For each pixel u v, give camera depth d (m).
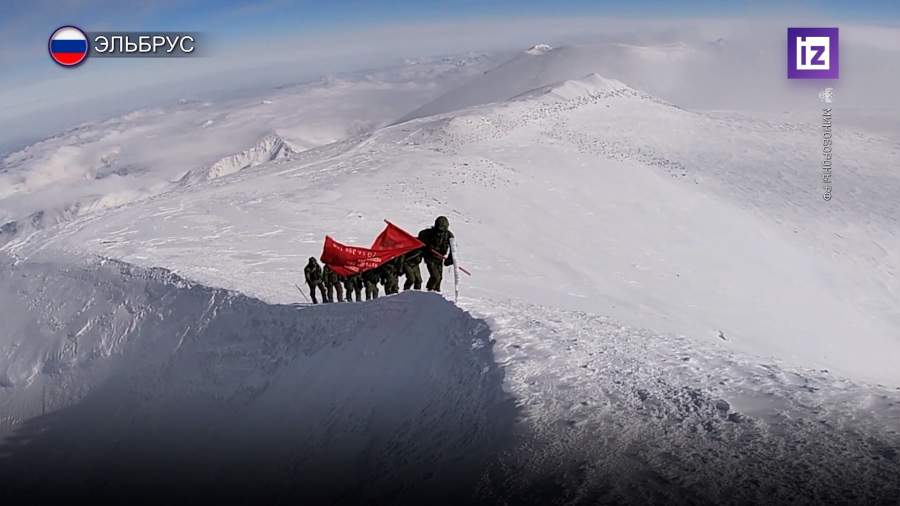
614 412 7.34
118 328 20.64
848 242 44.00
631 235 39.25
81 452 16.20
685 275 33.97
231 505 9.99
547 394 7.95
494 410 7.83
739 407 7.37
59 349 21.27
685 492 5.61
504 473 6.31
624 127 69.06
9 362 21.61
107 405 17.86
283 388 12.83
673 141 66.31
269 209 36.19
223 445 12.43
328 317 14.18
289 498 8.59
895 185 56.00
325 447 9.45
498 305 13.12
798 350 25.95
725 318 28.75
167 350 18.16
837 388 7.94
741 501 5.42
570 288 28.20
